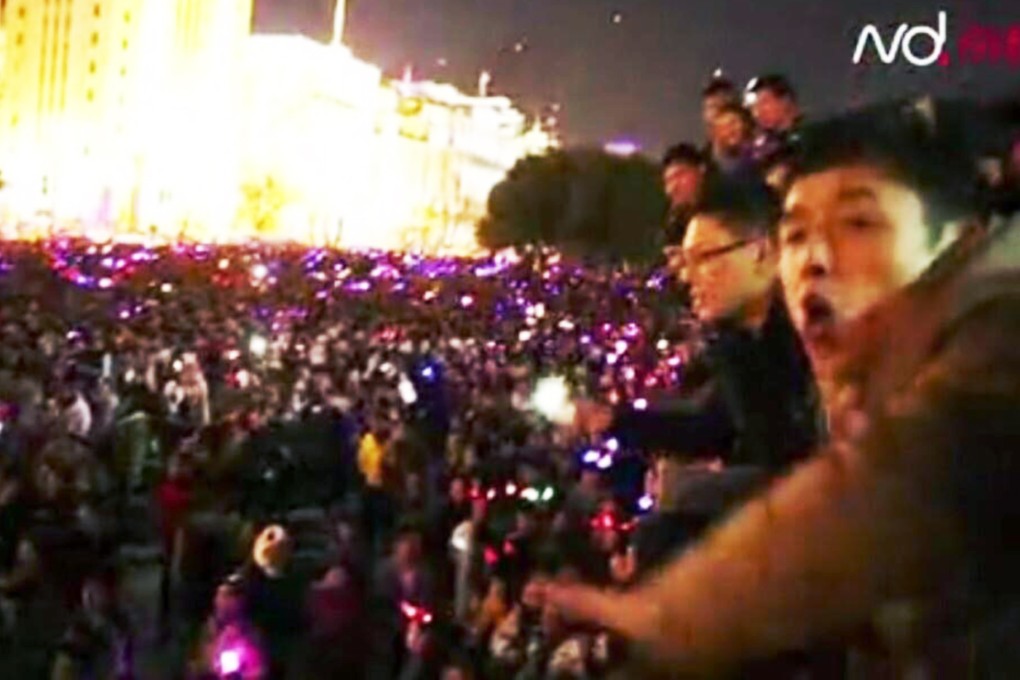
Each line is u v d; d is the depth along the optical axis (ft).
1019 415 6.45
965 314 6.73
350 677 40.14
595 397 18.65
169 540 57.52
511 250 278.05
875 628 6.52
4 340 112.37
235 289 213.87
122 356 113.80
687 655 6.73
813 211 7.98
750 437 10.77
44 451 59.26
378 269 250.57
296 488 68.39
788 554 6.58
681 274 12.39
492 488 50.06
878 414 6.66
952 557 6.40
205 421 87.92
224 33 616.80
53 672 45.24
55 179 580.30
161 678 50.19
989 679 6.40
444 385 90.02
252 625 41.39
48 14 596.29
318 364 116.16
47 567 46.14
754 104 11.84
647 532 10.38
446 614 41.24
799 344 9.25
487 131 588.91
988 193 7.90
